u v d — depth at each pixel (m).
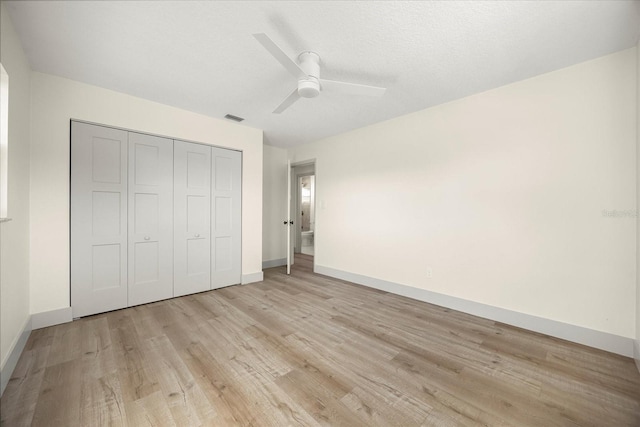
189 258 3.15
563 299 2.11
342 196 3.94
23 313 1.95
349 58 1.99
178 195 3.05
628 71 1.84
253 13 1.55
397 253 3.25
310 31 1.69
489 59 1.99
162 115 2.87
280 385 1.53
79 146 2.41
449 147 2.76
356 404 1.38
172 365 1.71
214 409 1.34
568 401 1.42
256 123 3.51
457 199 2.70
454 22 1.60
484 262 2.52
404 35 1.72
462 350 1.93
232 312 2.62
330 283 3.72
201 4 1.48
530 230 2.26
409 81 2.33
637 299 1.79
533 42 1.78
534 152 2.23
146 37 1.77
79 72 2.22
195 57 2.01
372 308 2.76
